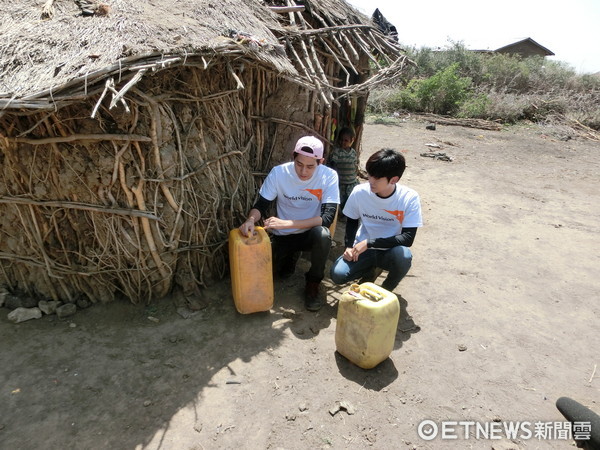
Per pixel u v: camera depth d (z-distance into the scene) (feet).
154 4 10.14
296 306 10.90
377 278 12.60
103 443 7.05
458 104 45.03
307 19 14.74
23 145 8.71
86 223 9.49
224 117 10.66
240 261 9.54
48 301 10.23
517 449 7.26
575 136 38.47
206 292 11.05
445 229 16.85
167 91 9.07
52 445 6.98
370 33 16.60
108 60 7.23
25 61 7.73
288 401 8.03
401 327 10.45
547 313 11.48
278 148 13.39
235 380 8.46
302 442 7.22
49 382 8.20
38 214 9.35
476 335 10.32
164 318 10.14
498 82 54.44
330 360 9.11
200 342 9.45
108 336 9.48
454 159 28.53
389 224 10.55
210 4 10.99
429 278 12.92
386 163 9.18
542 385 8.82
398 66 15.29
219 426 7.45
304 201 10.84
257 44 9.76
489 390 8.59
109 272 9.90
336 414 7.80
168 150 9.25
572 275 13.64
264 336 9.71
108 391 8.07
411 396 8.31
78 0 9.53
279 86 12.75
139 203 9.12
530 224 17.80
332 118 15.99
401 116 44.34
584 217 18.89
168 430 7.34
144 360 8.86
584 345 10.20
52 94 6.91
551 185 23.63
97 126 8.51
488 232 16.74
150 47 7.72
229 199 11.05
